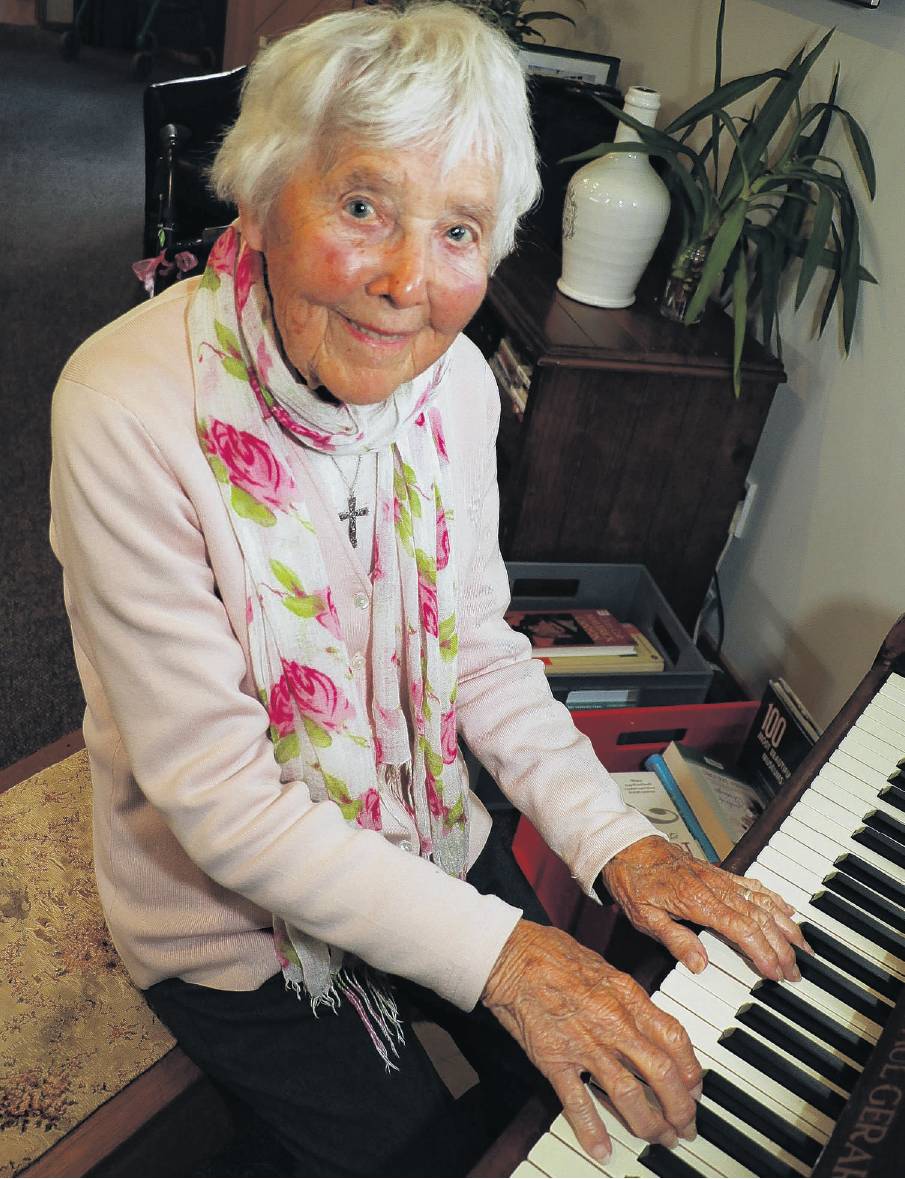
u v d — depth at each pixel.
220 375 1.09
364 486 1.21
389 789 1.35
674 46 2.77
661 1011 1.02
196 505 1.09
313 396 1.07
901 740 1.37
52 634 2.57
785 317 2.39
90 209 4.42
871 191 2.07
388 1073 1.25
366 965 1.32
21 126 5.00
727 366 2.22
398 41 0.94
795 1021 1.06
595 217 2.25
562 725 1.38
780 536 2.44
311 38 0.96
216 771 1.09
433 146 0.93
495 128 0.96
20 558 2.77
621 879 1.18
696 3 2.68
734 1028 1.04
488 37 0.97
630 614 2.44
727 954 1.11
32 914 1.45
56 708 2.38
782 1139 0.96
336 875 1.07
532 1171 0.92
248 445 1.10
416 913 1.07
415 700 1.31
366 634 1.26
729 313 2.51
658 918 1.13
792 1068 1.01
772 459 2.46
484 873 1.51
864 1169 0.86
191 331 1.10
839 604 2.27
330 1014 1.28
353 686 1.22
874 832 1.24
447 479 1.27
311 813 1.10
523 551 2.36
